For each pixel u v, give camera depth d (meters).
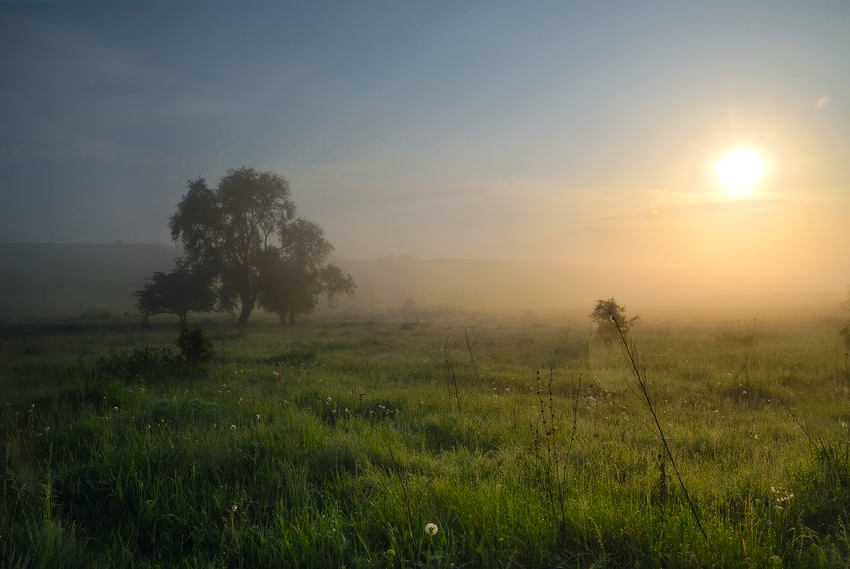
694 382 11.71
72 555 3.48
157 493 4.25
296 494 4.33
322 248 51.75
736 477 4.82
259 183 47.34
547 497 4.11
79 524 4.09
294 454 5.36
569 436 6.49
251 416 7.43
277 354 17.77
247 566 3.46
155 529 3.88
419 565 3.16
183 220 45.59
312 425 6.51
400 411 8.27
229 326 45.34
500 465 5.23
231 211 46.72
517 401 9.41
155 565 3.39
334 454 5.39
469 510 3.84
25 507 4.15
